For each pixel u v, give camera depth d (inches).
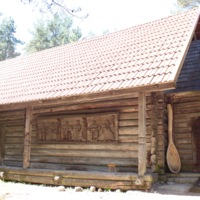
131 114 394.3
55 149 455.8
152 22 511.2
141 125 329.7
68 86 406.0
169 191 322.7
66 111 450.0
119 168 391.5
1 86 541.0
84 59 493.4
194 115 436.5
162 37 423.5
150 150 374.0
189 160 430.3
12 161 518.3
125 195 302.2
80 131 430.6
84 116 426.6
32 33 1467.8
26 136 431.2
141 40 453.4
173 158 411.5
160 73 324.8
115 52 456.4
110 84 354.3
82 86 385.4
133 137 387.9
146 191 316.5
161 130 403.5
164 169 394.9
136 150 382.9
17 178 420.8
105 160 405.4
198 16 439.8
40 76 505.0
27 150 426.9
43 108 474.9
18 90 479.8
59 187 347.3
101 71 408.2
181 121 444.8
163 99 418.6
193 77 468.1
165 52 372.2
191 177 383.9
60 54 585.3
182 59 338.6
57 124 454.9
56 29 1443.2
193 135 434.6
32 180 404.8
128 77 351.3
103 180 345.4
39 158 469.1
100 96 355.9
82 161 425.1
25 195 308.5
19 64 638.5
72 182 367.9
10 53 1646.2
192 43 540.1
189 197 287.7
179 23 445.7
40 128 472.1
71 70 468.1
